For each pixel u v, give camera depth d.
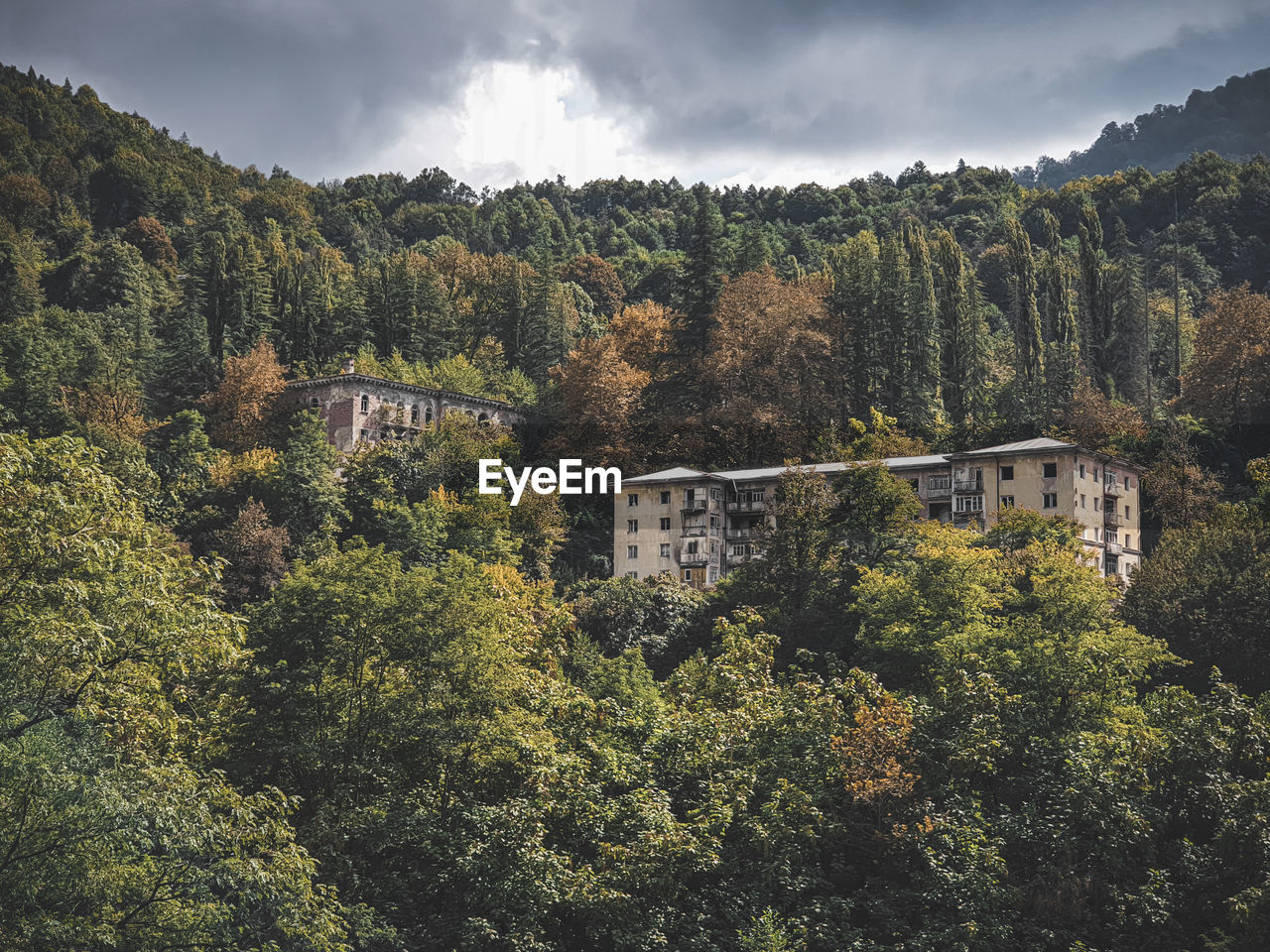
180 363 165.25
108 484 41.31
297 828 49.22
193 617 41.72
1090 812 51.88
